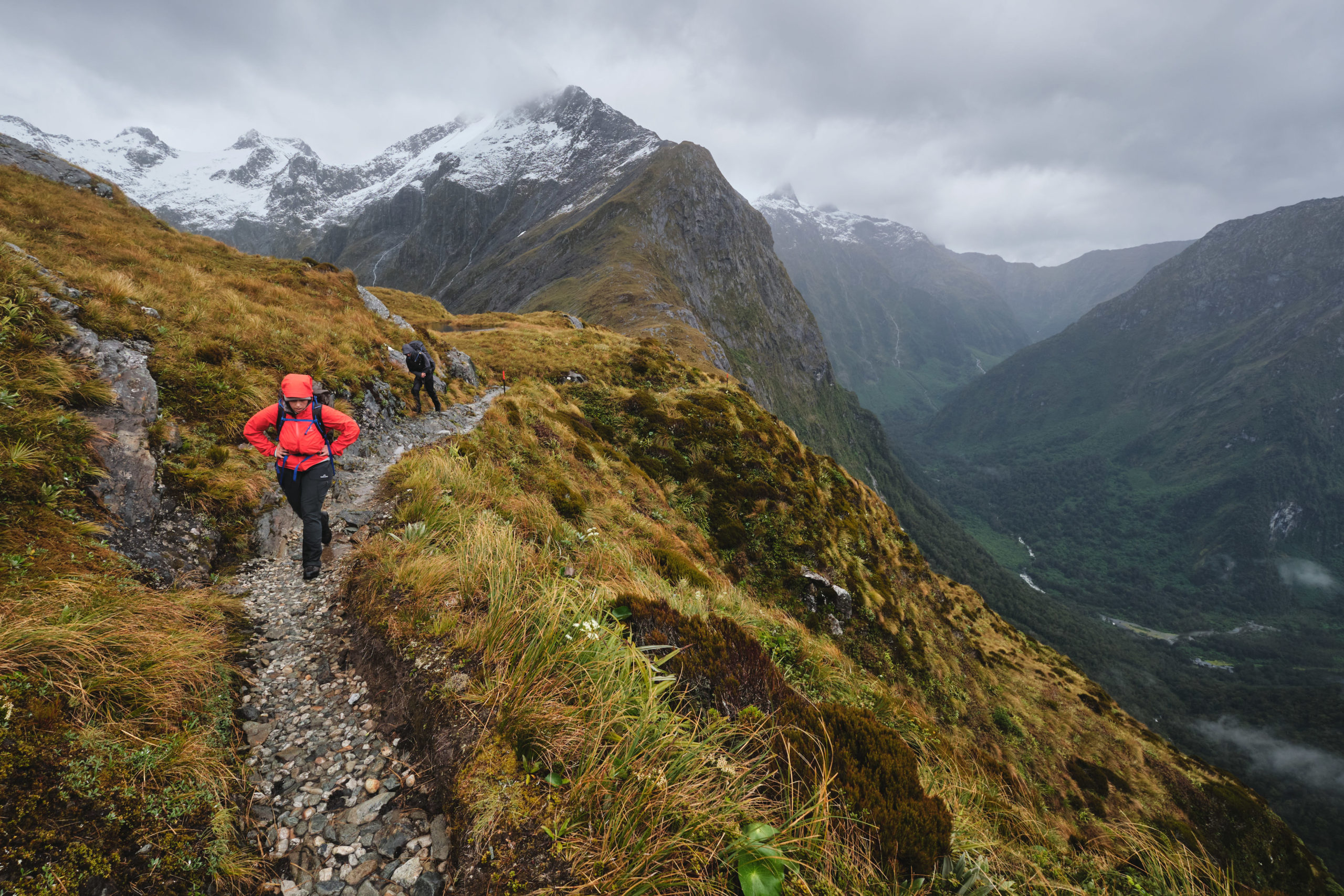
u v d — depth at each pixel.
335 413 5.45
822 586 18.17
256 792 3.04
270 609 4.91
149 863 2.33
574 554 6.92
